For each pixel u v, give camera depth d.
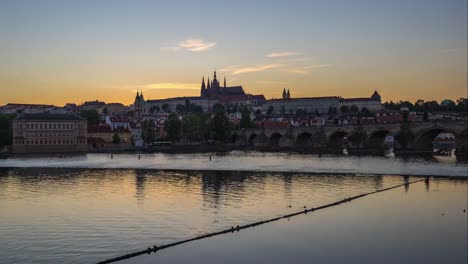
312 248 84.44
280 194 132.88
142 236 89.00
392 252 82.75
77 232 91.06
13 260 75.50
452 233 94.94
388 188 144.88
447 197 130.50
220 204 117.62
